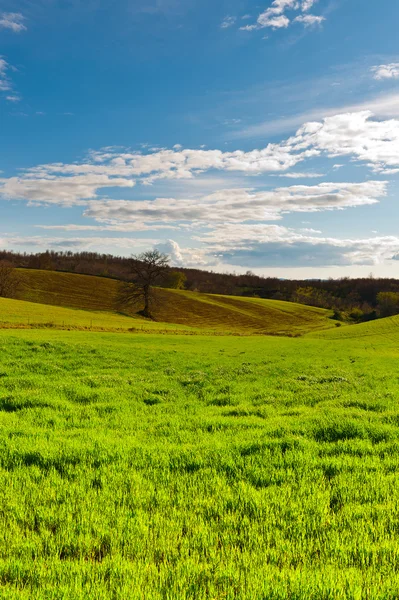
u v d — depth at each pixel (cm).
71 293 11956
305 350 4334
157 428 1002
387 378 2028
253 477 673
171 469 712
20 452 755
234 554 454
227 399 1400
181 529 506
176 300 12950
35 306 8262
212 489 625
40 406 1189
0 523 513
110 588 391
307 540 484
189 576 409
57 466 717
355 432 923
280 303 14912
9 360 2075
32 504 568
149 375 1906
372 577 411
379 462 751
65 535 490
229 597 379
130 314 10325
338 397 1411
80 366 2112
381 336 7781
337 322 12731
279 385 1697
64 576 409
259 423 1027
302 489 623
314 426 969
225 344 4988
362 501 594
